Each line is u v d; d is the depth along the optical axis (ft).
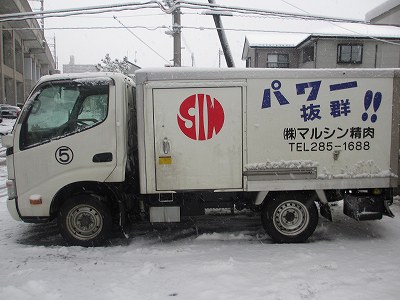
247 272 14.42
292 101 17.40
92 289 13.17
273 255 16.35
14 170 17.48
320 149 17.63
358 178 17.76
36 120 17.37
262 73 17.20
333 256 16.14
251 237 19.47
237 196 18.78
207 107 17.25
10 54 141.59
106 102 17.37
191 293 12.76
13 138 17.42
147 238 19.56
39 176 17.39
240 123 17.37
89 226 17.99
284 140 17.51
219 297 12.37
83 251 17.38
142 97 17.13
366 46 76.13
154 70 17.13
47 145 17.25
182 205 18.66
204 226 21.53
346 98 17.53
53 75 17.53
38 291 13.01
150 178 17.40
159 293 12.78
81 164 17.33
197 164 17.46
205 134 17.34
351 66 76.48
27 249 17.67
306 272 14.34
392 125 17.76
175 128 17.28
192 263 15.48
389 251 16.79
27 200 17.48
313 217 18.15
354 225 21.11
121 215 18.20
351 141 17.67
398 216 22.34
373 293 12.53
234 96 17.28
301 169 17.56
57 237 19.90
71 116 17.39
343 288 12.92
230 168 17.51
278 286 13.09
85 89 17.34
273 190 17.66
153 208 18.24
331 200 18.92
